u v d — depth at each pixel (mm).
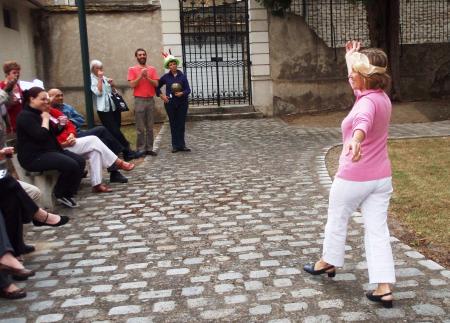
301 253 4879
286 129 13016
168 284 4316
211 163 9250
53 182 6844
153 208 6660
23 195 4734
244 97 16688
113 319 3744
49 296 4188
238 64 16406
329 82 16281
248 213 6254
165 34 14945
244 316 3688
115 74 14898
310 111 16156
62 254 5168
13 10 13016
